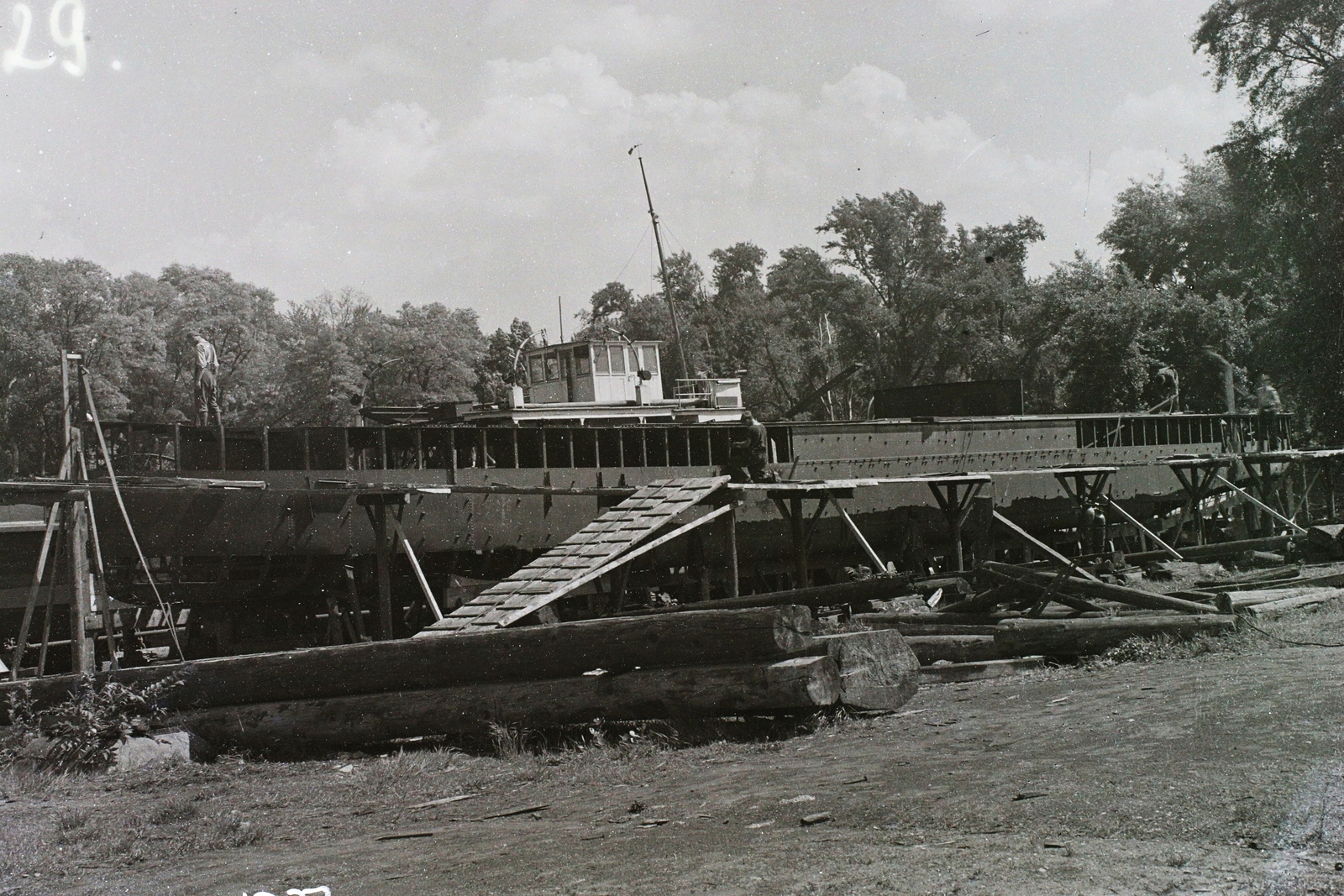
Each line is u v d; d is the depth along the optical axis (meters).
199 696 11.96
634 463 28.44
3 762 11.29
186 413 79.81
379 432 23.69
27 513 19.83
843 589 16.98
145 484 20.22
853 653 10.67
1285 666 11.56
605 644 10.73
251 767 10.98
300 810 9.00
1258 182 47.94
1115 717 9.32
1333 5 42.75
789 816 6.83
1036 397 69.75
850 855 5.69
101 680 12.09
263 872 6.85
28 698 12.16
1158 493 39.28
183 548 20.67
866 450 30.89
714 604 17.91
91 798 9.98
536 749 10.60
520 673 11.08
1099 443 38.34
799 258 87.56
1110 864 5.11
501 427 25.19
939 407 39.50
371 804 8.97
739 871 5.62
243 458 22.80
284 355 82.44
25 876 7.40
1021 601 18.19
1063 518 35.69
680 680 10.39
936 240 79.31
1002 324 77.31
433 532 23.39
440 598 23.83
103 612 16.38
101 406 65.56
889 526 31.30
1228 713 8.75
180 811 8.90
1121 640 14.20
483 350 86.00
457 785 9.34
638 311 78.56
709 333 75.12
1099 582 16.33
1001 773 7.39
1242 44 45.09
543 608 14.88
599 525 18.94
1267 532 37.38
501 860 6.48
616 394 31.06
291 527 21.59
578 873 5.95
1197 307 53.41
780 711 10.46
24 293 65.31
